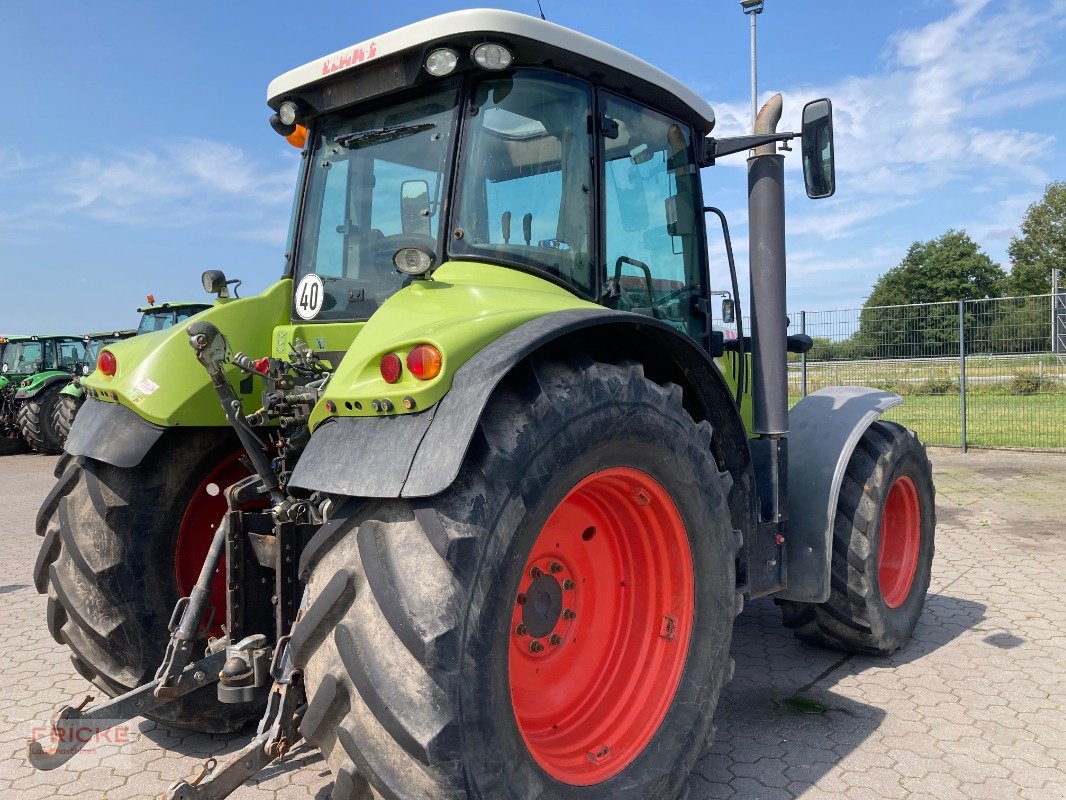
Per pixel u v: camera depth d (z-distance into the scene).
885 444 3.77
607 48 2.82
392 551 1.92
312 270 3.15
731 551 2.70
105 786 2.77
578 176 2.81
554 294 2.55
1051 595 4.70
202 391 2.93
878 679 3.57
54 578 2.91
